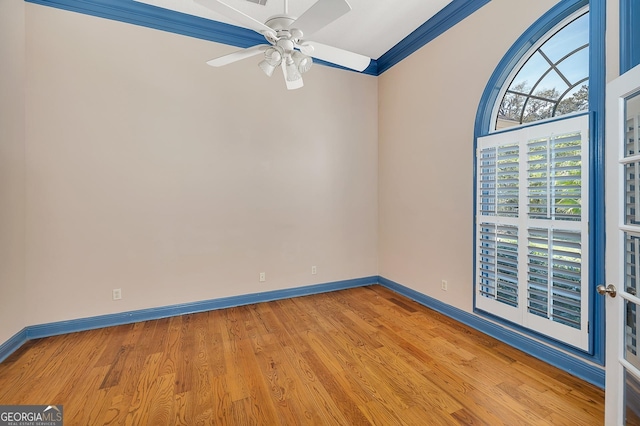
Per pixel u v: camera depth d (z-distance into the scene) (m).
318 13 1.58
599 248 1.89
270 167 3.53
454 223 3.00
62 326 2.70
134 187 2.93
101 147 2.80
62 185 2.69
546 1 2.17
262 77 3.45
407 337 2.63
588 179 1.92
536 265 2.25
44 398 1.82
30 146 2.57
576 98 2.13
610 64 1.80
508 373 2.08
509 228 2.45
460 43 2.88
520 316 2.38
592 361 1.95
